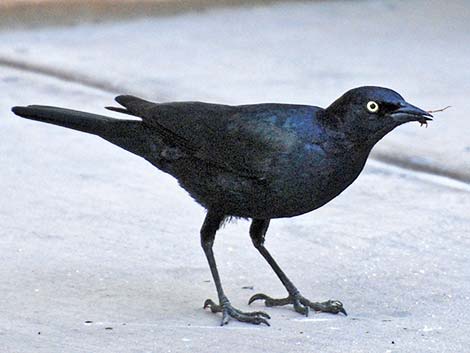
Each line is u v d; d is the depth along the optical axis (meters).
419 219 11.88
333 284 10.11
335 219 11.84
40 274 10.13
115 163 13.60
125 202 12.20
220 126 9.16
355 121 8.85
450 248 11.05
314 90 16.52
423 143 14.42
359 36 20.55
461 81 17.28
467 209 12.23
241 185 9.08
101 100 15.91
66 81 17.00
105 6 22.05
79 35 20.09
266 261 10.44
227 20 21.73
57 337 8.73
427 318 9.34
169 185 12.88
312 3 23.52
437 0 23.94
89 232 11.26
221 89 16.48
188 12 22.31
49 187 12.60
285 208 9.12
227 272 10.37
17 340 8.65
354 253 10.87
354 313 9.49
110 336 8.78
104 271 10.26
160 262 10.55
